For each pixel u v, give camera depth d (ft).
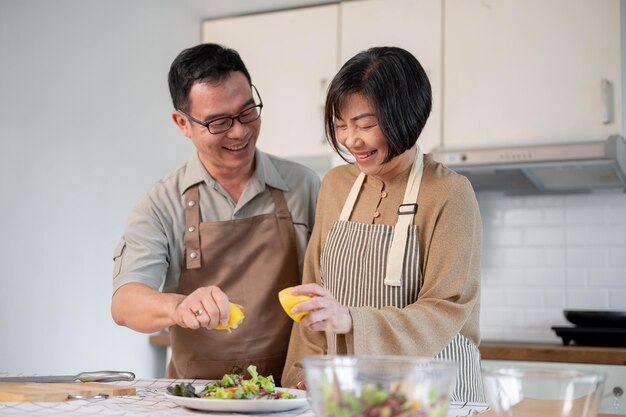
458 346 4.86
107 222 10.13
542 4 9.91
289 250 5.95
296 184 6.14
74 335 9.53
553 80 9.77
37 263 8.93
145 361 10.90
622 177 9.84
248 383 4.10
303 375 5.14
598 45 9.60
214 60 5.44
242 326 5.80
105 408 3.86
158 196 5.92
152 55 11.06
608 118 9.45
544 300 10.66
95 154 9.89
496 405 3.01
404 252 4.91
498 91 10.02
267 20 11.48
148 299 4.91
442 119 10.27
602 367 8.39
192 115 5.53
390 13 10.73
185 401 3.80
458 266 4.77
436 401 2.72
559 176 10.08
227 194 5.93
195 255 5.85
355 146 4.79
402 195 5.11
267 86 11.37
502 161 9.45
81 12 9.67
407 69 4.72
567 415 2.90
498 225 11.00
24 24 8.80
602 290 10.40
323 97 11.03
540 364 8.66
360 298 5.04
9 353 8.50
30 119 8.87
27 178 8.80
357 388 2.69
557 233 10.69
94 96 9.90
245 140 5.56
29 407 3.85
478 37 10.19
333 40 11.05
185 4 11.42
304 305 3.87
